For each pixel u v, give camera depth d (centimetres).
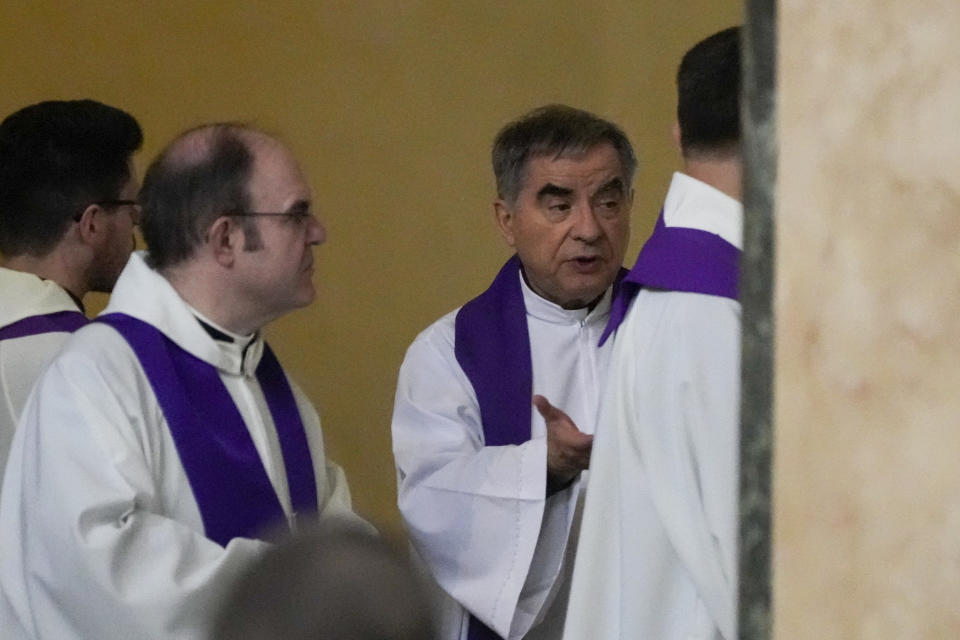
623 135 1191
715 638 754
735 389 747
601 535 809
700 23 1991
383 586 326
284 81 2073
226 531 944
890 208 368
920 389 363
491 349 1207
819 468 382
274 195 941
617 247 1182
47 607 870
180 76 2069
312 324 2067
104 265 1216
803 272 385
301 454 1030
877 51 370
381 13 2072
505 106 2053
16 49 2069
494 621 1058
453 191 2056
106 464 873
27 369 1118
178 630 847
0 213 1200
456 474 1103
